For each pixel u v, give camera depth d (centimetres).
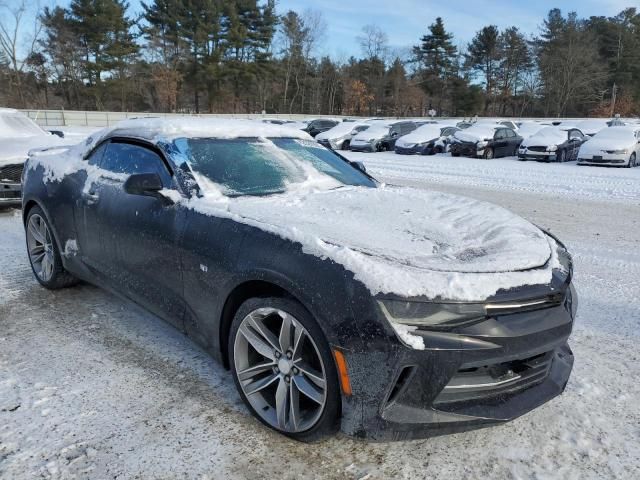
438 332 210
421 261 230
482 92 7219
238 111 6562
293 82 7056
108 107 5862
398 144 2116
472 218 304
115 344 347
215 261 268
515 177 1345
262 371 260
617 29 7275
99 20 5462
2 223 701
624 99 6788
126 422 262
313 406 246
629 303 447
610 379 314
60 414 267
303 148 407
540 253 258
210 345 287
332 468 232
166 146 333
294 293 230
